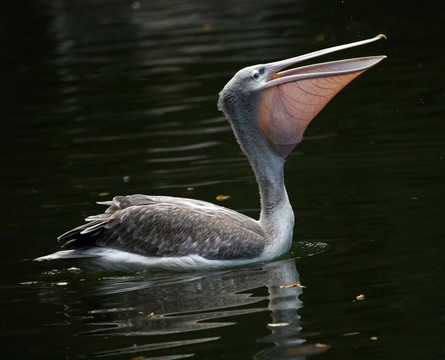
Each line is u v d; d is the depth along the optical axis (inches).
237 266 442.9
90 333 347.6
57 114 828.6
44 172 640.4
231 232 445.4
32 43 1189.1
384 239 447.8
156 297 391.5
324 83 447.5
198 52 1043.3
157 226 443.8
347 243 450.6
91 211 534.6
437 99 761.6
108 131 751.7
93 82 950.4
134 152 677.3
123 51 1099.3
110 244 442.3
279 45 1016.2
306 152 652.1
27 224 516.4
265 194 463.2
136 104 839.7
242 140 468.4
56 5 1441.9
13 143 738.2
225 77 905.5
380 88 828.6
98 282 426.0
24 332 354.3
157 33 1194.6
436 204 496.4
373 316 344.2
